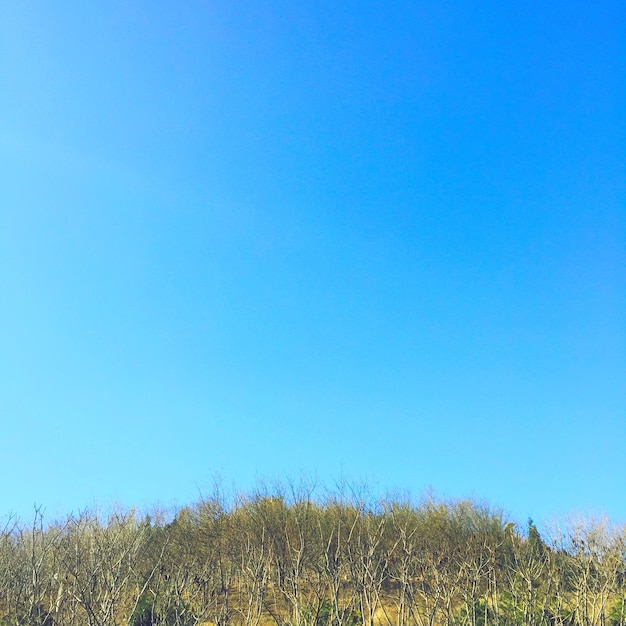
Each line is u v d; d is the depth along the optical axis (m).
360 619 10.90
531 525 14.63
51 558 11.86
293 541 15.73
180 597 10.92
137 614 10.77
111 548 11.94
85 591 10.16
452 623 10.68
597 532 13.09
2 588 10.75
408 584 11.33
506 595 11.62
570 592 12.51
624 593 11.48
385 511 16.56
